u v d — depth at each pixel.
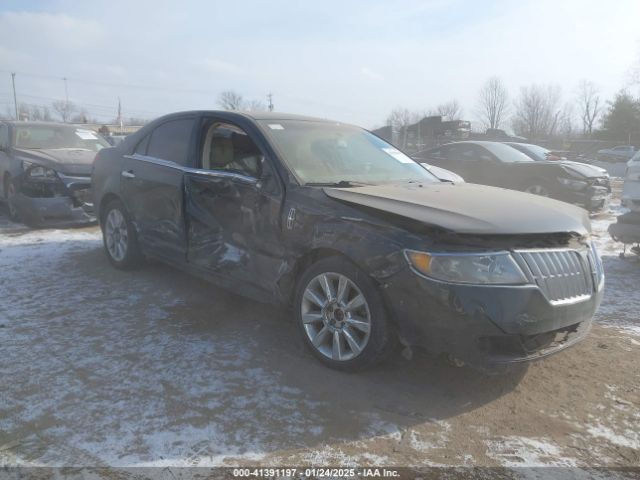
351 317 3.42
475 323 2.96
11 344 3.84
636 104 53.28
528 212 3.39
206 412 3.03
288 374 3.49
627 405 3.26
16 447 2.66
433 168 8.07
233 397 3.20
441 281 2.97
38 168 7.80
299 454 2.69
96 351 3.77
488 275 2.98
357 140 4.85
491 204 3.51
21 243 6.91
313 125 4.73
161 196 4.88
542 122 64.38
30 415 2.95
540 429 2.98
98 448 2.68
